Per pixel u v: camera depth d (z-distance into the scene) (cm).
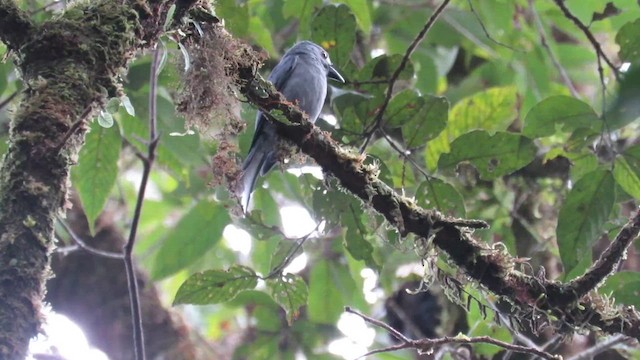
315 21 863
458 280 676
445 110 828
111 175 859
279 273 819
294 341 1037
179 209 1340
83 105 477
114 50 513
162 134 864
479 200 1059
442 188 796
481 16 1147
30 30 506
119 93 509
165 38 713
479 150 823
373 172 649
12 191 420
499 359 992
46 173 433
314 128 644
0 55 807
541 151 1080
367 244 845
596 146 832
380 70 873
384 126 838
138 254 1289
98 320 1016
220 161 668
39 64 488
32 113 450
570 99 806
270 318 1037
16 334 367
